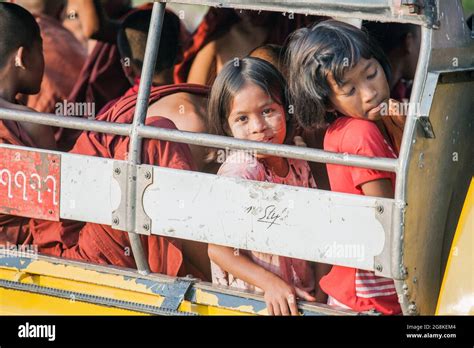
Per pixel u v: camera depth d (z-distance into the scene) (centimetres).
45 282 456
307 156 377
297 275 425
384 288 406
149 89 411
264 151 383
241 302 410
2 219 477
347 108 405
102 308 437
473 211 390
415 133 361
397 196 360
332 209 374
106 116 504
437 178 389
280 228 385
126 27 627
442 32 373
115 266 439
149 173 407
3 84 514
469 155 425
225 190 394
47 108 630
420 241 380
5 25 512
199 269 453
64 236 464
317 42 405
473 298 389
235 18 614
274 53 484
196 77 623
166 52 622
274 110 432
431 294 399
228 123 441
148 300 427
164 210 406
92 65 648
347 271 405
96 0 647
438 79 370
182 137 398
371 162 364
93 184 422
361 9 368
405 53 538
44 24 653
